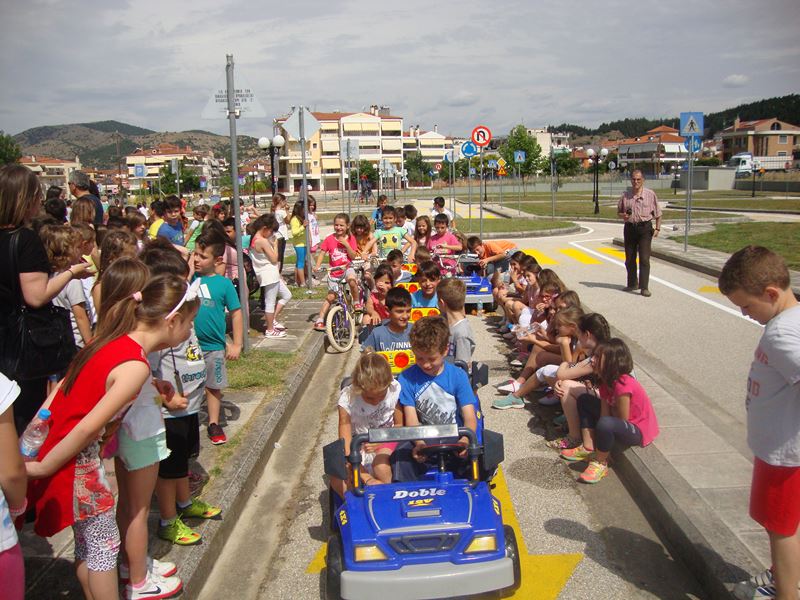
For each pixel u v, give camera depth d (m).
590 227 27.03
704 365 8.27
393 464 4.53
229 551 4.71
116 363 3.21
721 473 5.08
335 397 7.97
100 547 3.32
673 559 4.39
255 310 12.09
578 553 4.49
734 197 47.75
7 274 4.41
